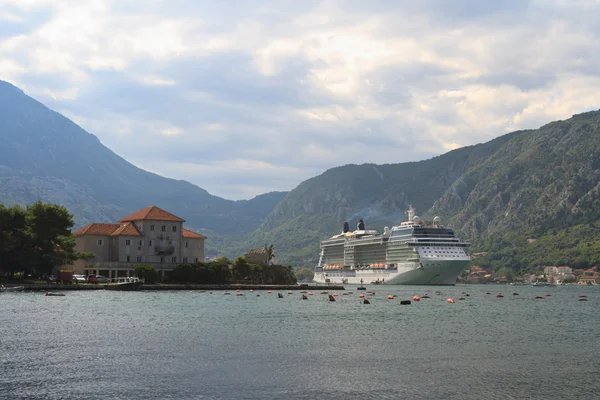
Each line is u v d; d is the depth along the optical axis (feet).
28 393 155.43
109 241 654.12
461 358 205.46
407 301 468.75
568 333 274.16
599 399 154.92
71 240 592.19
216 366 188.65
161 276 639.76
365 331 275.18
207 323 296.30
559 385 168.55
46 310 341.82
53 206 568.41
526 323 321.52
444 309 422.82
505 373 182.70
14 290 504.84
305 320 320.29
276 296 542.98
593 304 524.11
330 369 186.39
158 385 164.45
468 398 155.84
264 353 211.41
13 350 211.20
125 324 285.02
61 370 180.45
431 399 154.81
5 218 540.11
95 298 444.14
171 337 245.65
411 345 232.73
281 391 160.25
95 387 161.68
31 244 561.43
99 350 213.05
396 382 171.01
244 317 329.52
